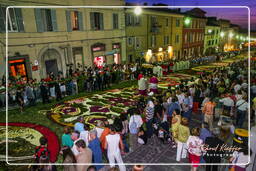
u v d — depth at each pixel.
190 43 43.56
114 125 5.82
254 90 11.39
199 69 28.73
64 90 14.66
